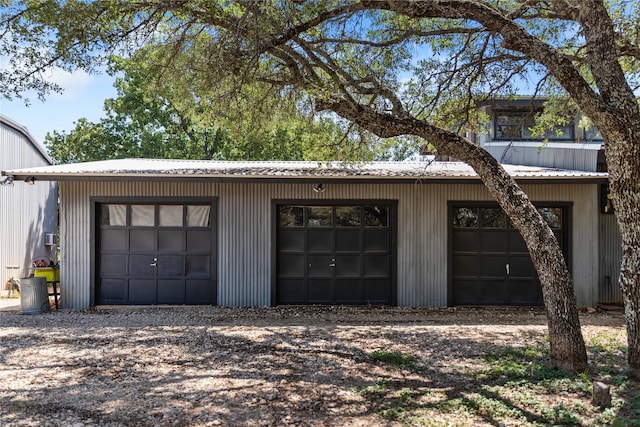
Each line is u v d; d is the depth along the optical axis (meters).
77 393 5.60
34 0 6.70
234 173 10.78
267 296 11.74
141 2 7.22
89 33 6.84
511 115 16.22
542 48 6.11
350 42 8.25
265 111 9.30
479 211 12.03
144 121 26.47
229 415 4.94
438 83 9.98
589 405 5.05
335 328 9.30
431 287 11.80
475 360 7.00
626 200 5.75
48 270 11.84
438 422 4.72
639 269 5.71
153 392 5.63
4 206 16.06
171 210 11.94
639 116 5.78
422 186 11.85
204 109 9.30
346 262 11.98
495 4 8.95
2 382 5.99
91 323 9.76
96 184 11.67
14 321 10.00
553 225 11.98
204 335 8.64
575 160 12.46
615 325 9.62
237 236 11.77
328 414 4.97
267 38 6.89
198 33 7.97
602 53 5.98
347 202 11.84
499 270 11.97
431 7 6.59
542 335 8.66
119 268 11.85
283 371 6.48
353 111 7.34
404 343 8.06
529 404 5.12
